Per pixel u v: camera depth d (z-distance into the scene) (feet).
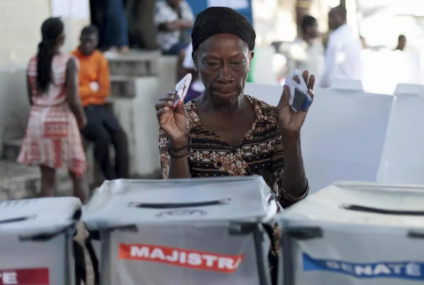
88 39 18.12
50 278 3.67
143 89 21.03
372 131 8.13
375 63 26.50
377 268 3.48
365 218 3.68
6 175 17.35
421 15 38.65
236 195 4.09
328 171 8.34
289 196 5.30
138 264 3.67
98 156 18.39
